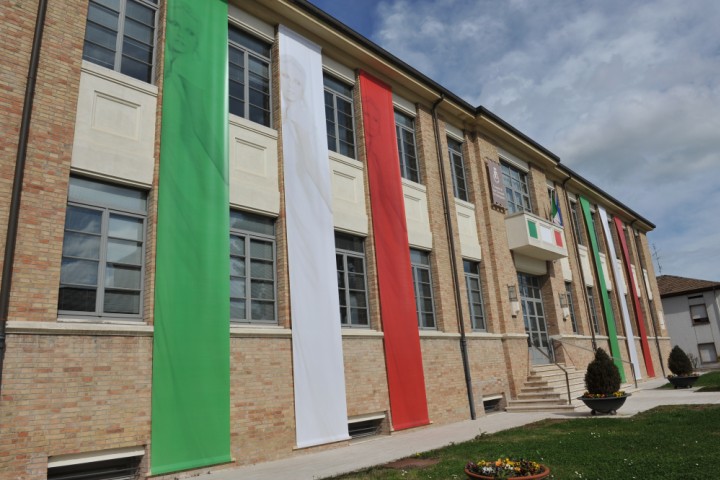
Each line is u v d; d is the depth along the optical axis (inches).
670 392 780.0
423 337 567.5
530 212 830.5
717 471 286.0
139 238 368.8
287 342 427.8
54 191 323.6
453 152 729.0
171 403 341.4
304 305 446.6
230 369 383.2
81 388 307.0
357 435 490.6
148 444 327.3
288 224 454.6
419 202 628.1
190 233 380.8
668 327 1811.0
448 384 581.0
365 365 494.9
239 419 379.6
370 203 552.4
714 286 1724.9
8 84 317.1
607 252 1107.9
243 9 483.2
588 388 579.2
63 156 332.2
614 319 1068.5
